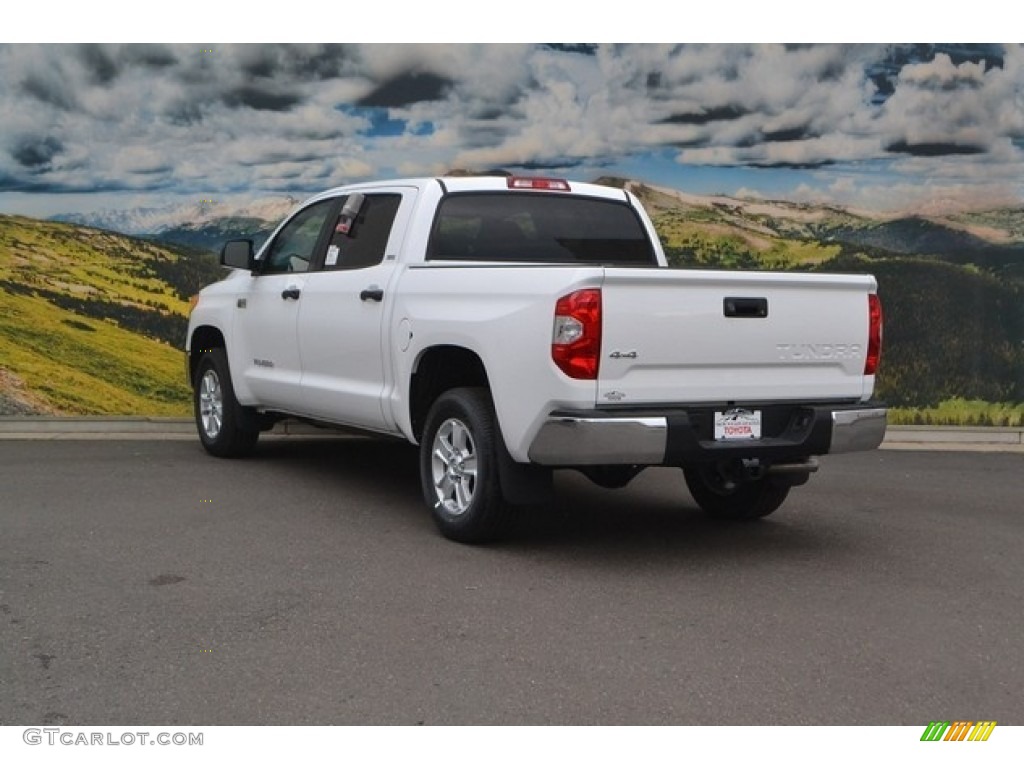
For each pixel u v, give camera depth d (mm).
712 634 4770
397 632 4742
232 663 4387
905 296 10328
